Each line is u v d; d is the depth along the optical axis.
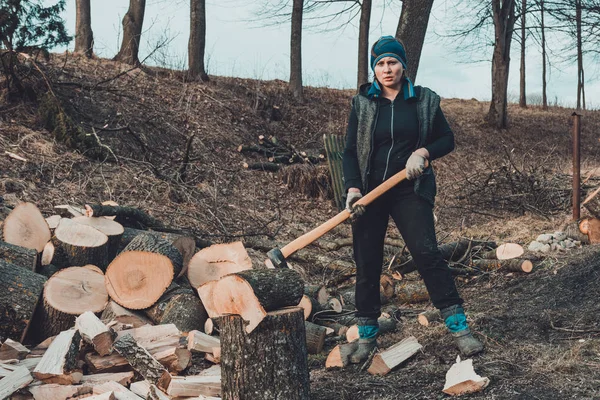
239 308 2.62
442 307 3.33
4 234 4.65
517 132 17.95
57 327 3.86
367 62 16.77
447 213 9.71
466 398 2.75
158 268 4.09
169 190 8.16
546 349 3.27
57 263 4.78
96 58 13.19
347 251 7.39
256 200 9.46
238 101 13.58
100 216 5.56
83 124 9.46
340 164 9.10
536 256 5.88
